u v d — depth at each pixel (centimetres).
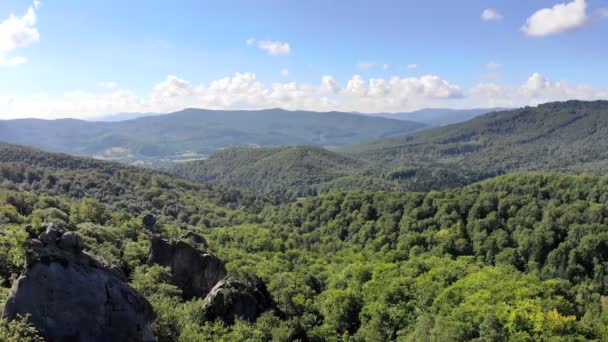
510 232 14775
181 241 6150
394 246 15275
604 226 13200
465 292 7712
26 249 3159
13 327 2741
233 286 5309
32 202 10012
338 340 6612
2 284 4038
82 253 3334
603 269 12388
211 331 4425
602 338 6269
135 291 3444
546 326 6144
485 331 6062
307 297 8256
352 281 9500
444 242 14400
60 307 2991
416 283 8531
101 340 3030
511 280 8288
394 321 7256
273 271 10525
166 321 4050
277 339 4678
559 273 12838
